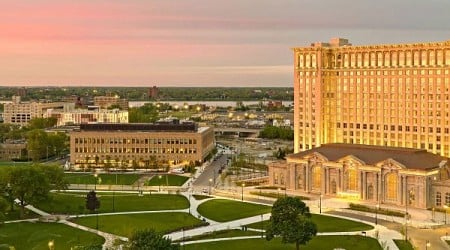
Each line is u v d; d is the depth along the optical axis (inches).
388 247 7219.5
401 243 7662.4
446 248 7509.8
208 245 7583.7
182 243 7677.2
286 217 7027.6
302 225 6943.9
